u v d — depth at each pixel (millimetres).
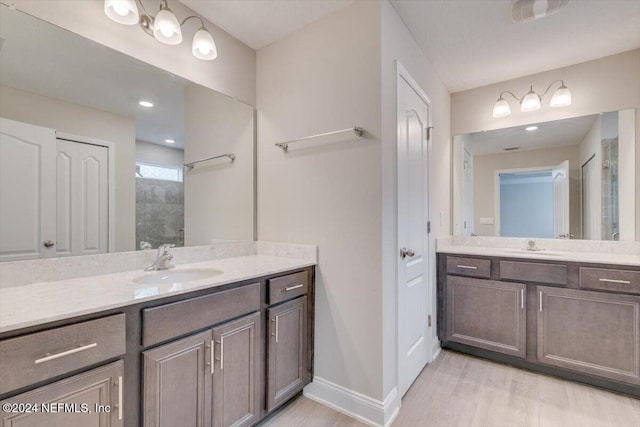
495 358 2365
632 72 2236
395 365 1760
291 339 1705
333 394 1771
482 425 1619
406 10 1796
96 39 1426
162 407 1129
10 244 1221
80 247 1417
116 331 1013
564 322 2064
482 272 2361
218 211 1977
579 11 1798
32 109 1280
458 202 2947
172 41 1520
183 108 1797
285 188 2025
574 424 1628
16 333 825
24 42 1252
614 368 1908
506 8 1777
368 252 1663
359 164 1697
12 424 811
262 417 1543
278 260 1907
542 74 2578
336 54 1792
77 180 1415
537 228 2607
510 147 2727
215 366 1314
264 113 2156
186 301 1210
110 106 1515
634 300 1859
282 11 1794
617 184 2281
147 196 1664
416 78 2123
